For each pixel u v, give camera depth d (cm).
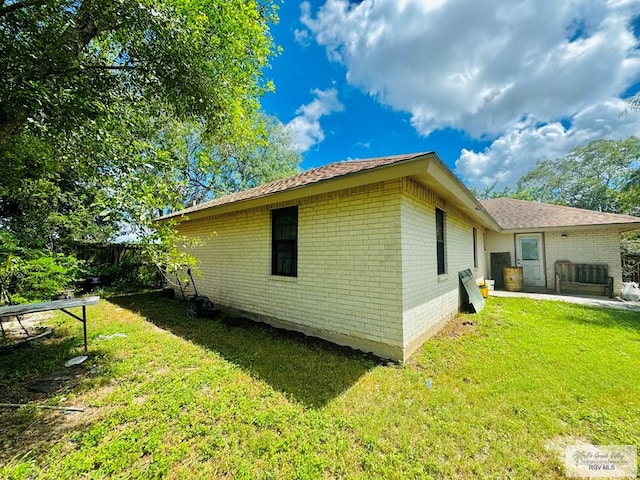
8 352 418
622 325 552
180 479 188
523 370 350
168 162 446
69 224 880
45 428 242
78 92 287
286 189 451
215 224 743
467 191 507
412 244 425
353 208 439
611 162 2308
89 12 285
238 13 816
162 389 305
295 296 524
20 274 505
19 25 255
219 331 529
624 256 1090
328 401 280
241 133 1090
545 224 1030
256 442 220
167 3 360
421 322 449
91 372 351
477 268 985
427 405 274
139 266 1148
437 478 189
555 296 902
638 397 289
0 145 296
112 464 199
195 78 388
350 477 189
